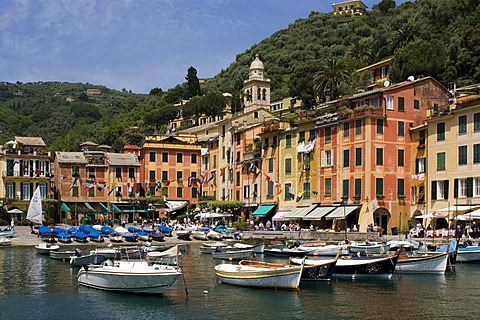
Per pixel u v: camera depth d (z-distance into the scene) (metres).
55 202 114.56
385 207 83.69
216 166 123.94
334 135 89.88
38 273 54.38
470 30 113.38
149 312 37.81
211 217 103.19
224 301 41.12
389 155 84.75
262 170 105.62
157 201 116.38
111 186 117.56
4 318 36.50
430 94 88.88
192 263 63.41
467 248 61.28
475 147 75.12
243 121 119.81
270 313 37.66
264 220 103.12
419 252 60.25
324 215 86.50
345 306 39.72
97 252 58.59
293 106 156.38
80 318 36.44
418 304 40.41
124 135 187.25
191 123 191.75
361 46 163.88
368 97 87.00
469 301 41.47
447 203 78.56
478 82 105.25
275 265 48.03
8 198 112.75
